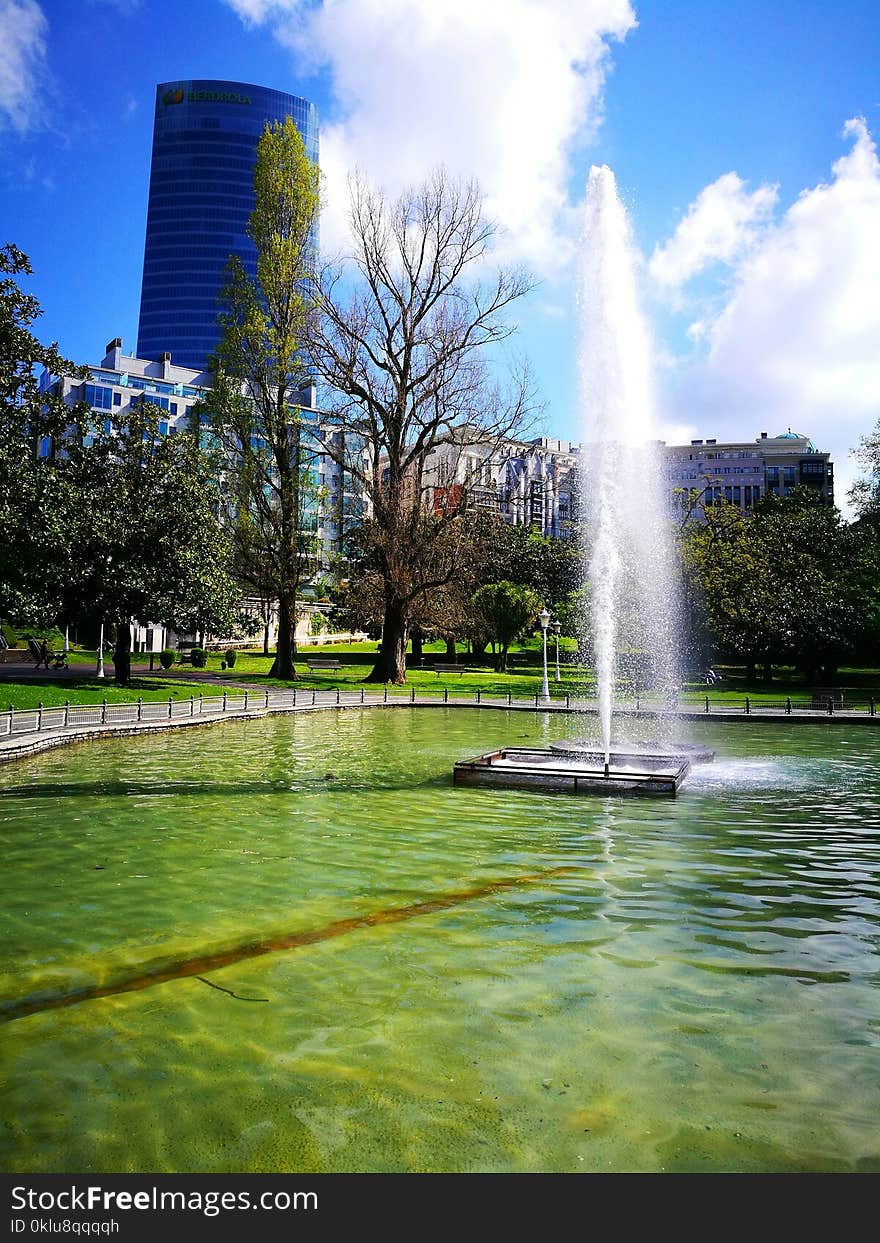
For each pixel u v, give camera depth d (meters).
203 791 14.62
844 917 7.56
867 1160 3.88
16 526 26.94
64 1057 4.89
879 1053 4.91
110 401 94.94
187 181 173.38
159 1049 4.98
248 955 6.57
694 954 6.59
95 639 65.12
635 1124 4.18
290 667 46.16
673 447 125.88
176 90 176.38
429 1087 4.54
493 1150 3.97
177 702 29.25
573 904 7.96
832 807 13.27
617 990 5.85
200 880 8.83
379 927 7.25
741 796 14.35
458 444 42.41
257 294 43.31
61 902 8.02
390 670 44.88
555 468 94.19
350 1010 5.52
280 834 11.16
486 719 30.97
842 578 50.28
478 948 6.71
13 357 26.03
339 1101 4.40
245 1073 4.70
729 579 45.50
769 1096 4.43
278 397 43.19
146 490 34.22
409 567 42.84
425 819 12.22
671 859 9.79
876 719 29.42
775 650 47.66
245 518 43.19
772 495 72.75
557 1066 4.76
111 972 6.22
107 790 14.66
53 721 22.38
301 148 43.31
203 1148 4.00
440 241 41.09
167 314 171.00
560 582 67.75
